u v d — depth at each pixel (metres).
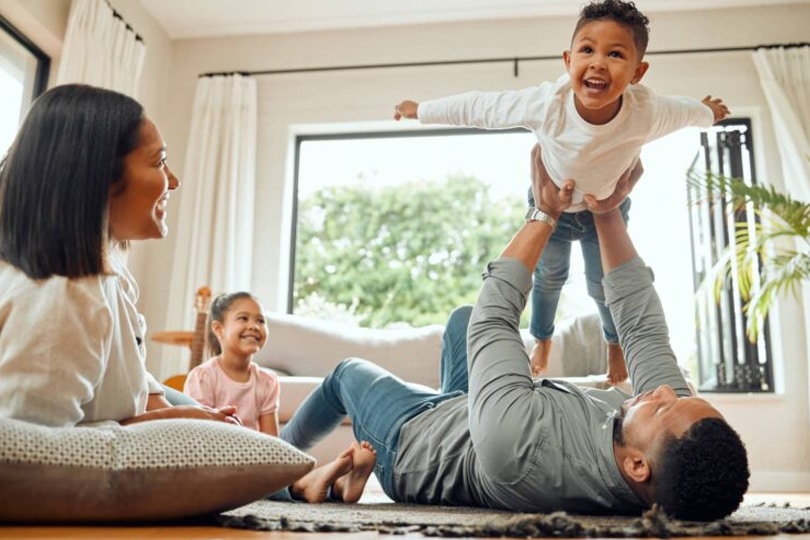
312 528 1.07
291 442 2.00
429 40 4.88
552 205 1.62
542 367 2.24
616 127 1.76
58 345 1.10
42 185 1.18
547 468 1.33
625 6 1.71
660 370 1.59
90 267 1.18
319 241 8.92
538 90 1.90
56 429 1.06
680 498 1.19
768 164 4.48
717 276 3.93
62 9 4.00
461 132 4.96
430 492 1.62
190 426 1.14
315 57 4.96
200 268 4.58
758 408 4.22
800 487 4.11
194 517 1.14
